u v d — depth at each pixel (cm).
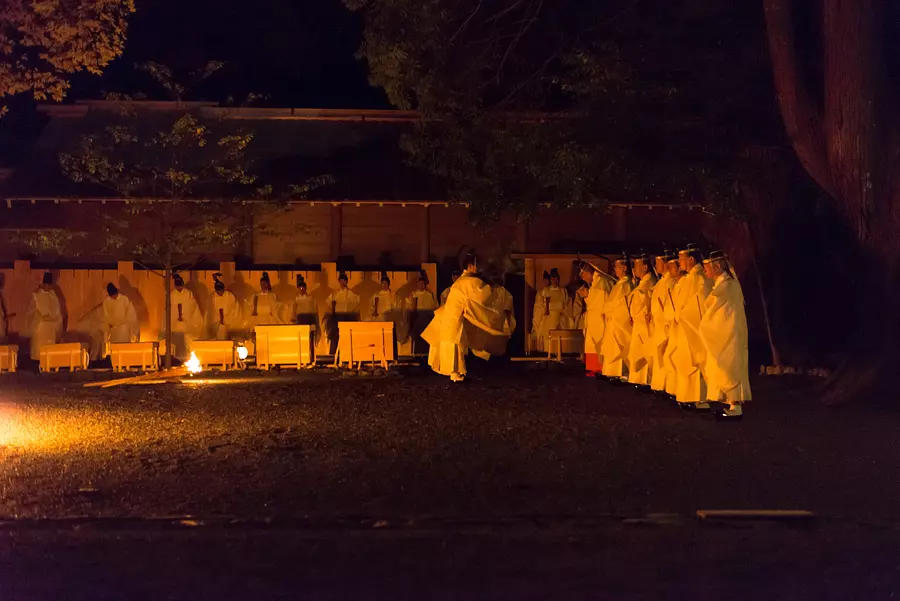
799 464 1038
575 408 1469
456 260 2534
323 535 765
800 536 772
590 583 659
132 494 898
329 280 2420
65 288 2341
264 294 2311
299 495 891
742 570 690
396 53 1964
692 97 1867
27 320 2217
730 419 1347
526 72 2222
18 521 798
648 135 1866
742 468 1016
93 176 2227
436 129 2138
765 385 1800
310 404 1512
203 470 1004
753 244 2172
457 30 2044
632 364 1639
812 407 1490
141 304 2348
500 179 2105
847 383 1531
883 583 666
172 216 2439
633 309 1642
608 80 1842
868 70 1507
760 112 1894
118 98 2217
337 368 2098
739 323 1341
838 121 1534
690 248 1441
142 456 1083
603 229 2564
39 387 1788
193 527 787
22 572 680
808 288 2141
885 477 977
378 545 739
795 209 2131
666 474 984
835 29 1522
